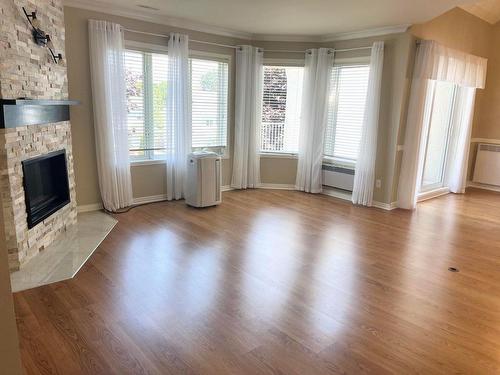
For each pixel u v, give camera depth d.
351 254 3.65
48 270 3.09
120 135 4.70
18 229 3.03
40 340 2.18
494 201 6.02
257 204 5.39
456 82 5.49
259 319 2.47
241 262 3.39
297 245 3.85
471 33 5.97
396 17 4.48
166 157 5.27
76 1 4.17
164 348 2.14
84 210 4.68
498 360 2.13
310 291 2.88
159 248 3.65
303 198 5.81
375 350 2.19
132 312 2.51
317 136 5.95
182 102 5.18
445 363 2.09
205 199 5.05
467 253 3.77
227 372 1.96
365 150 5.34
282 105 6.21
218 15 4.72
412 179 5.25
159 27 4.91
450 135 6.52
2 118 2.73
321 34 5.66
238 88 5.89
